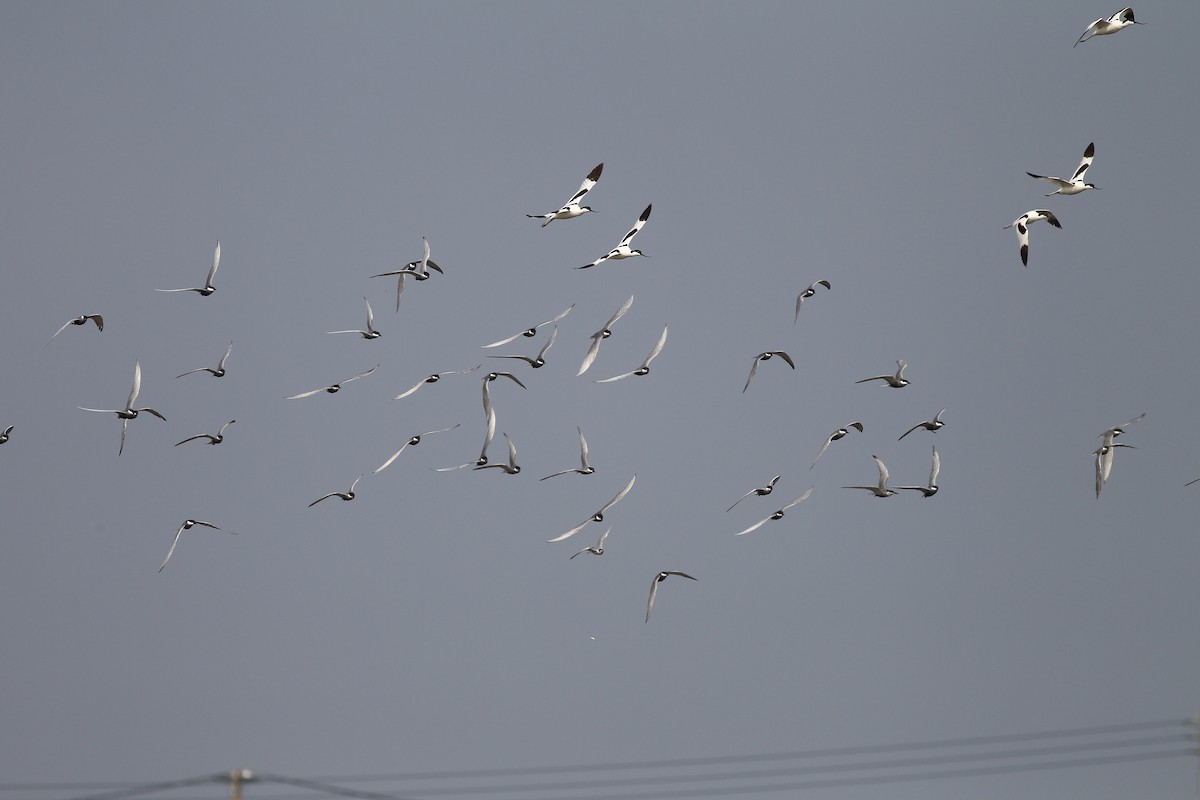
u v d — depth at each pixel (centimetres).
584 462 6581
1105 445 6806
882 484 6606
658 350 6625
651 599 6362
